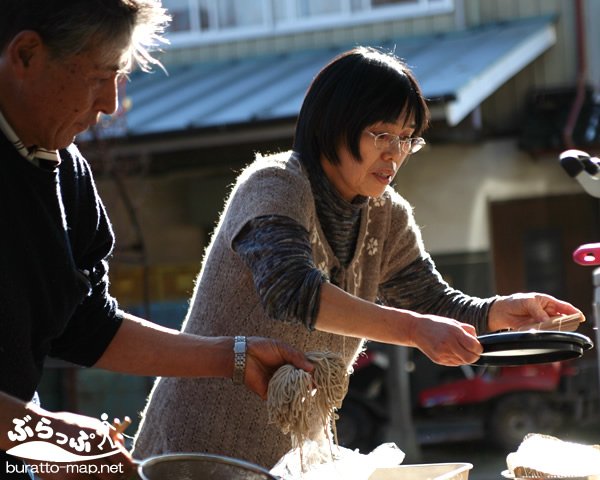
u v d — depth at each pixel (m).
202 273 1.91
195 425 1.85
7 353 1.42
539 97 8.39
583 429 7.82
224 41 9.64
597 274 1.75
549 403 7.79
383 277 2.04
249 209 1.69
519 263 8.26
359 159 1.72
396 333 1.55
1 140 1.39
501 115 8.48
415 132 1.79
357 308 1.55
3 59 1.36
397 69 1.74
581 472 1.51
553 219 8.18
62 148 1.46
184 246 8.38
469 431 8.07
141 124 7.52
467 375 7.91
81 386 7.87
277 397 1.58
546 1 8.62
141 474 1.23
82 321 1.69
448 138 8.13
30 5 1.33
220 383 1.84
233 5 9.63
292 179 1.73
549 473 1.52
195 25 9.72
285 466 1.68
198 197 8.35
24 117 1.40
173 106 8.09
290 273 1.58
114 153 7.02
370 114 1.69
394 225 1.98
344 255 1.88
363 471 1.61
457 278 8.26
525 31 8.38
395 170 1.77
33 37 1.33
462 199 8.27
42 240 1.46
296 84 8.18
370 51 1.78
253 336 1.80
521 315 1.87
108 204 7.84
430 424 7.96
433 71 7.53
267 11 9.54
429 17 9.05
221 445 1.84
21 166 1.42
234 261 1.82
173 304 8.38
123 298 8.41
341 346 1.90
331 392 1.63
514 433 7.77
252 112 7.32
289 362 1.67
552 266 8.20
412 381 8.05
